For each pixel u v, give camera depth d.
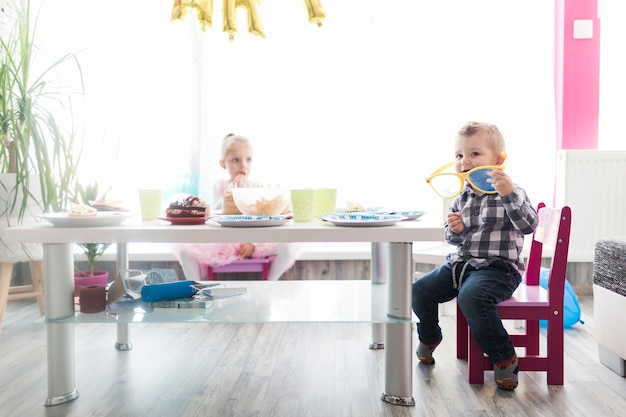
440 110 2.99
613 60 3.07
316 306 1.67
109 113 2.98
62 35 2.97
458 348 2.00
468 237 1.87
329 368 1.89
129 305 1.67
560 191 2.95
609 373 1.83
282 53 2.99
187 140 3.01
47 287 1.56
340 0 2.98
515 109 3.00
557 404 1.58
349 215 1.67
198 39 2.97
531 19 2.98
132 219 1.79
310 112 3.01
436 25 2.98
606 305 1.84
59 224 1.54
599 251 1.90
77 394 1.65
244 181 2.48
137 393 1.68
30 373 1.85
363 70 3.00
